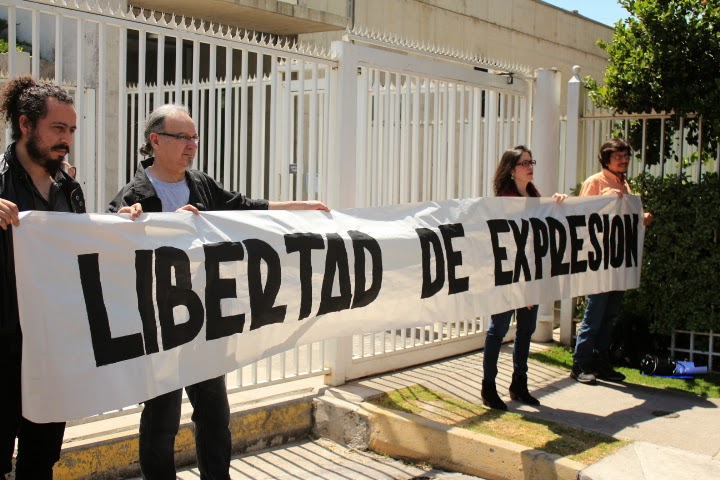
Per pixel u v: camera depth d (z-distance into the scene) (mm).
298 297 4117
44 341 3043
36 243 3023
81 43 4285
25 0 3990
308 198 5785
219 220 3791
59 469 4109
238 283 3807
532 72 7648
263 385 5402
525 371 5660
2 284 2988
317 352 6434
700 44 6750
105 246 3262
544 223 5680
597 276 6133
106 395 3229
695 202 6746
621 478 4211
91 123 4609
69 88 4855
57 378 3072
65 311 3105
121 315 3303
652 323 6949
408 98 6387
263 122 5395
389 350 6285
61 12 4145
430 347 6652
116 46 5523
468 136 7074
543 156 7621
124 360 3307
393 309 4664
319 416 5410
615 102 7324
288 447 5211
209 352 3674
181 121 3643
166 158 3666
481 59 7055
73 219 3148
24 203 3092
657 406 5695
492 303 5285
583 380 6250
